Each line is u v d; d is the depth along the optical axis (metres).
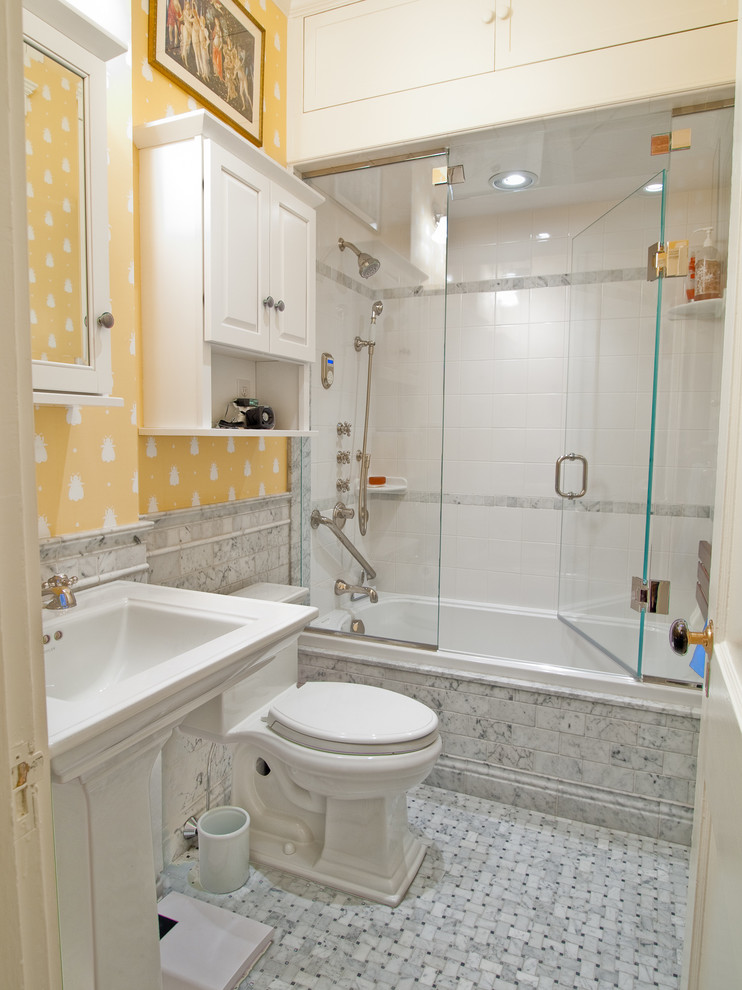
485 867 1.70
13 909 0.43
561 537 2.83
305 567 2.46
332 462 2.62
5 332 0.41
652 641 2.17
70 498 1.38
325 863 1.65
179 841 1.73
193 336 1.54
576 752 1.94
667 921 1.51
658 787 1.86
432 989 1.31
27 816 0.44
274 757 1.69
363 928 1.47
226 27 1.90
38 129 1.15
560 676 1.97
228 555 1.99
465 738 2.09
